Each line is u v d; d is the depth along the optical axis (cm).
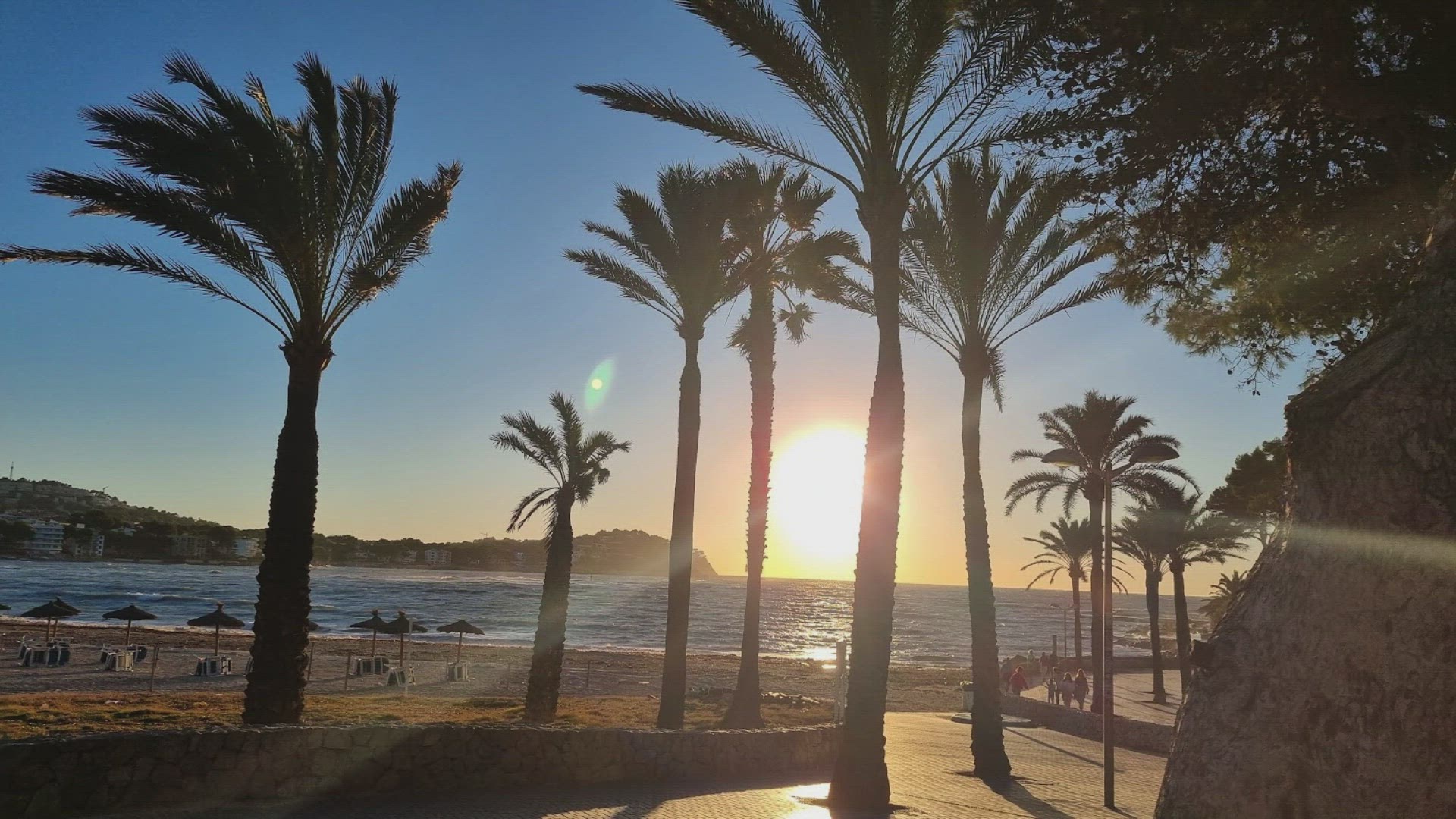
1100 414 3344
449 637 7456
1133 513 4203
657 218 2009
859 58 1224
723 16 1191
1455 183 393
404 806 1029
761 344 2292
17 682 3022
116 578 15588
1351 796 312
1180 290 999
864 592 1263
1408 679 314
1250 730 340
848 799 1215
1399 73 695
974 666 1872
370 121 1580
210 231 1406
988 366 1950
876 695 1241
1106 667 1584
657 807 1112
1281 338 1065
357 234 1559
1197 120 775
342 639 6281
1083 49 835
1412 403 342
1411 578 323
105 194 1339
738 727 2153
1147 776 2006
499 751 1181
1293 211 888
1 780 853
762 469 2272
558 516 2380
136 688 3008
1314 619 338
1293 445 376
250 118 1397
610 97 1289
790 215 2056
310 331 1491
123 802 915
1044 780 1798
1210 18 717
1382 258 889
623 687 3872
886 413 1284
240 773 990
